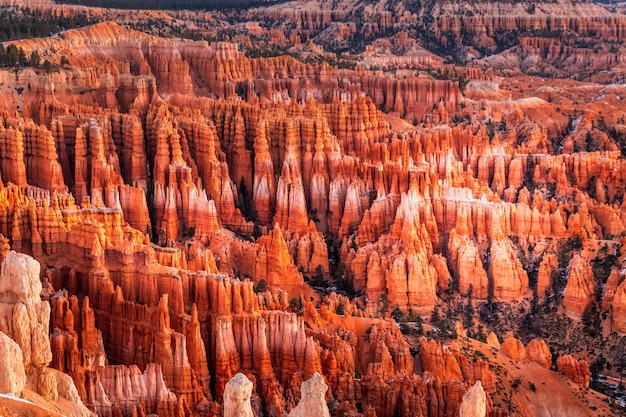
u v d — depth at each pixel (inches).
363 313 4820.4
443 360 4074.8
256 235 6161.4
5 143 5664.4
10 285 2650.1
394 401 3651.6
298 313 4239.7
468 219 6072.8
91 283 3636.8
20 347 2593.5
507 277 5777.6
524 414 4055.1
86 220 3801.7
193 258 4549.7
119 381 3201.3
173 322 3624.5
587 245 6087.6
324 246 5900.6
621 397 4564.5
